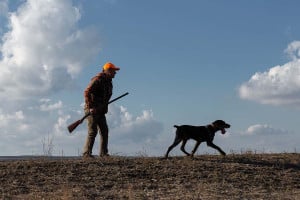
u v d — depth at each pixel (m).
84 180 12.82
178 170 13.77
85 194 11.69
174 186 12.65
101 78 14.80
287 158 16.19
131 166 13.95
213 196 11.83
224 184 12.95
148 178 13.20
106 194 11.81
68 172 13.29
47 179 12.81
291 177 13.95
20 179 12.75
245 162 15.34
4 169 13.36
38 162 14.03
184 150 15.68
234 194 12.12
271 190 12.85
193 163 14.34
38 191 11.98
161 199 11.45
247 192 12.42
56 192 11.83
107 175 13.20
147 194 11.86
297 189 13.10
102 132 15.09
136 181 12.93
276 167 14.79
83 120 14.80
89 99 14.76
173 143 15.40
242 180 13.38
